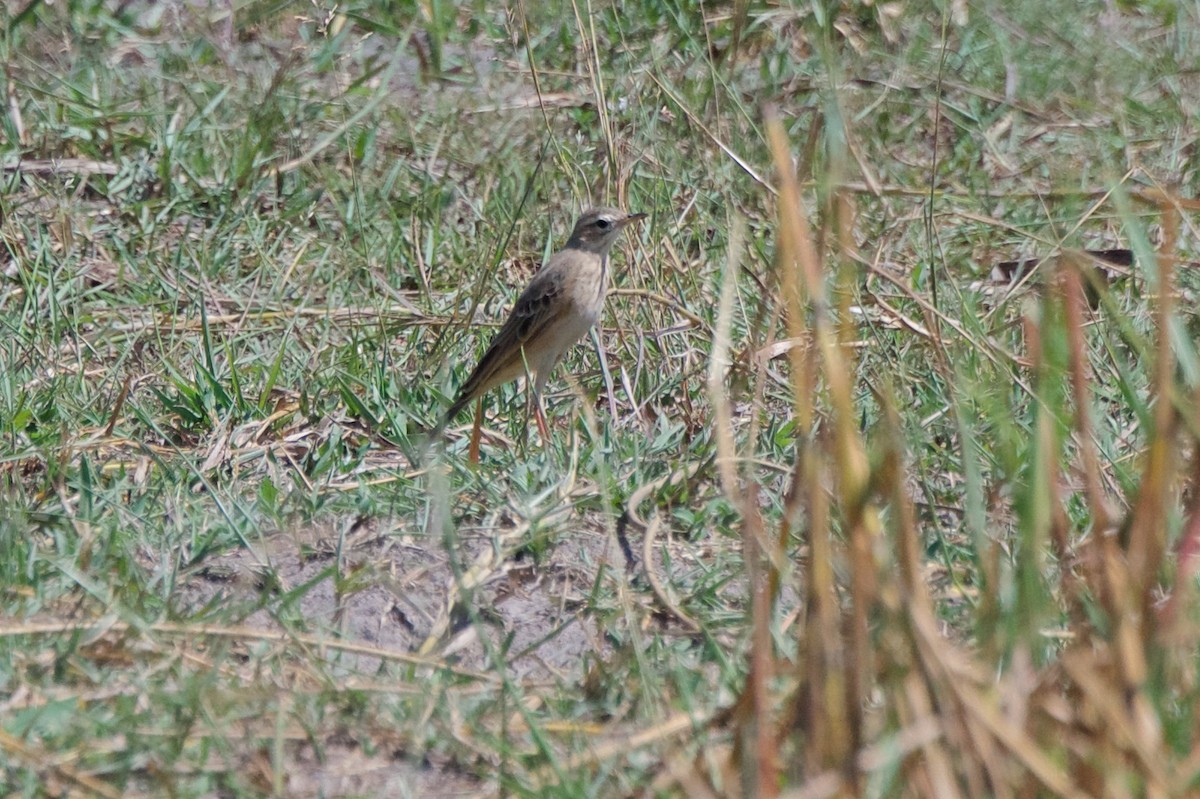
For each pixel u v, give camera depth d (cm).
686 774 665
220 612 880
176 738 747
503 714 775
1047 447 646
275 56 1848
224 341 1297
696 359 1273
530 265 1502
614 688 824
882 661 646
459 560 963
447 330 1346
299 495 1036
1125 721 614
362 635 898
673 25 1864
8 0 1845
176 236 1499
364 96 1750
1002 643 702
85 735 757
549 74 1770
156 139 1602
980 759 607
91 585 864
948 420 1129
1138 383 1180
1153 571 662
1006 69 1888
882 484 639
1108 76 1908
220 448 1105
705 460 1092
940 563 944
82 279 1403
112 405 1186
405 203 1576
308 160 1608
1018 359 1131
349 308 1384
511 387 1319
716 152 1599
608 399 1241
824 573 636
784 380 1234
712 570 948
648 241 1398
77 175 1549
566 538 1000
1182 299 1305
